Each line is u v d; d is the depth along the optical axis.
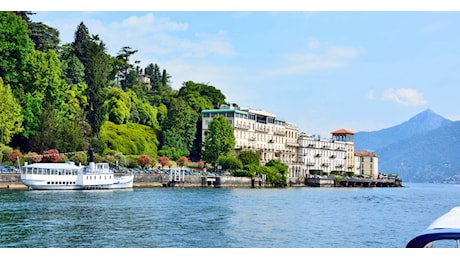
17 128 127.44
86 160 137.62
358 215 83.69
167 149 186.62
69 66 179.88
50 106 137.75
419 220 79.31
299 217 76.75
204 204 91.62
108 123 177.50
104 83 178.50
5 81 138.12
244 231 60.41
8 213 68.69
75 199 94.00
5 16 139.12
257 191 146.75
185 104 199.38
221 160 177.88
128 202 90.56
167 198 102.75
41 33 179.75
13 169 118.25
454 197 162.75
